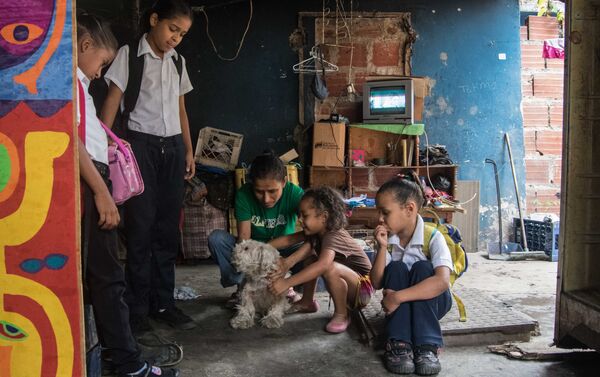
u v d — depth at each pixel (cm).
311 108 534
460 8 541
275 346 252
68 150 147
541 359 233
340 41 533
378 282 242
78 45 180
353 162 522
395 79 521
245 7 524
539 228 514
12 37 145
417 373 219
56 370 149
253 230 314
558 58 565
